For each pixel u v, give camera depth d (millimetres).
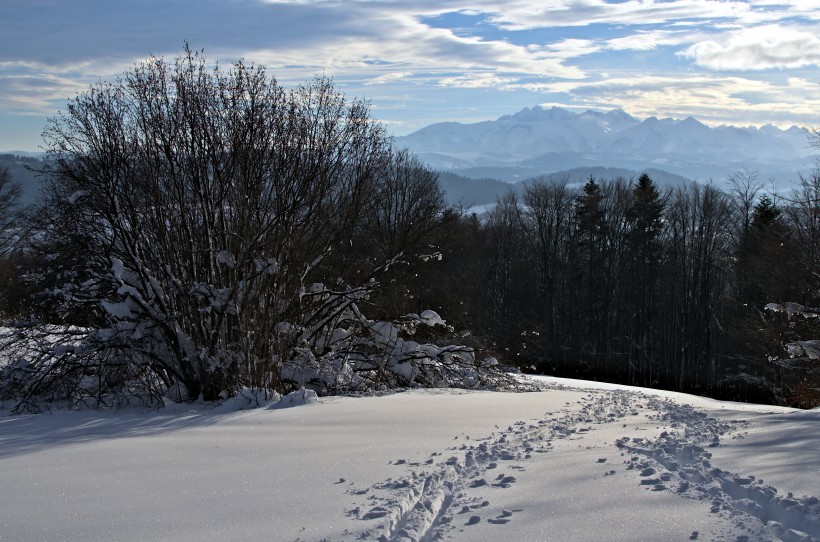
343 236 16984
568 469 5957
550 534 4297
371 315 19531
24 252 14359
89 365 12562
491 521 4590
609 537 4219
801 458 6020
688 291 46094
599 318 48188
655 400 13531
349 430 8422
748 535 4180
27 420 10734
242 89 13797
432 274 37031
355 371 16109
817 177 27984
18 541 4453
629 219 47781
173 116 13359
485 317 45031
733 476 5496
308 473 6098
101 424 10008
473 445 7199
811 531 4160
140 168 13258
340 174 16203
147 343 13188
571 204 51688
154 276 13359
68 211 12859
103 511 5066
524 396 13109
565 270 50500
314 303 15977
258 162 13766
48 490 5738
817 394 24875
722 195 47312
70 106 12836
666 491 5168
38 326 13328
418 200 37125
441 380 17344
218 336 13062
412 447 7184
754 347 33656
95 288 13906
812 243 27656
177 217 13625
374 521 4633
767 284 32844
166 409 11594
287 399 11492
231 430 8797
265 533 4465
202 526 4656
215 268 13758
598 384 25953
